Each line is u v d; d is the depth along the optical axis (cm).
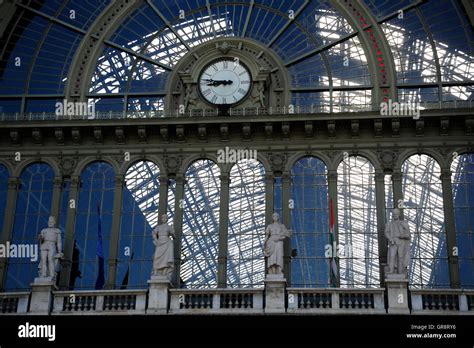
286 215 3388
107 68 3722
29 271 3400
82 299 3216
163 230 3259
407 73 3622
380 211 3359
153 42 3741
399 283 3109
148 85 3684
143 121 3475
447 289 3108
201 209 3441
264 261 3359
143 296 3183
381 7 3719
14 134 3525
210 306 3162
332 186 3409
